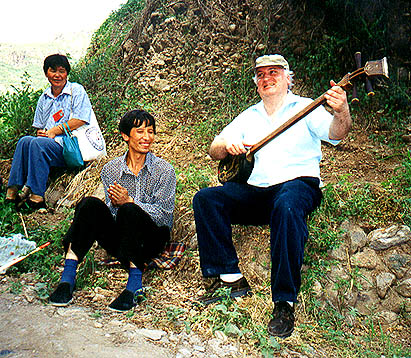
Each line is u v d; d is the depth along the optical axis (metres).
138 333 2.88
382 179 4.26
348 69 5.49
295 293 2.96
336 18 5.63
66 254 3.26
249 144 3.54
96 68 6.83
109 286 3.48
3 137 5.68
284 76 3.56
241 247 3.78
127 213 3.21
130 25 7.58
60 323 2.90
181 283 3.59
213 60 6.20
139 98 6.12
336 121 3.12
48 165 4.49
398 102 5.14
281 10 6.04
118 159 3.64
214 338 2.95
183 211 4.09
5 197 4.43
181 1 6.71
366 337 3.32
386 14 5.39
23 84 6.31
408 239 3.67
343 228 3.74
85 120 4.75
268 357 2.81
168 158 5.09
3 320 2.91
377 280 3.59
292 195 3.04
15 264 3.56
